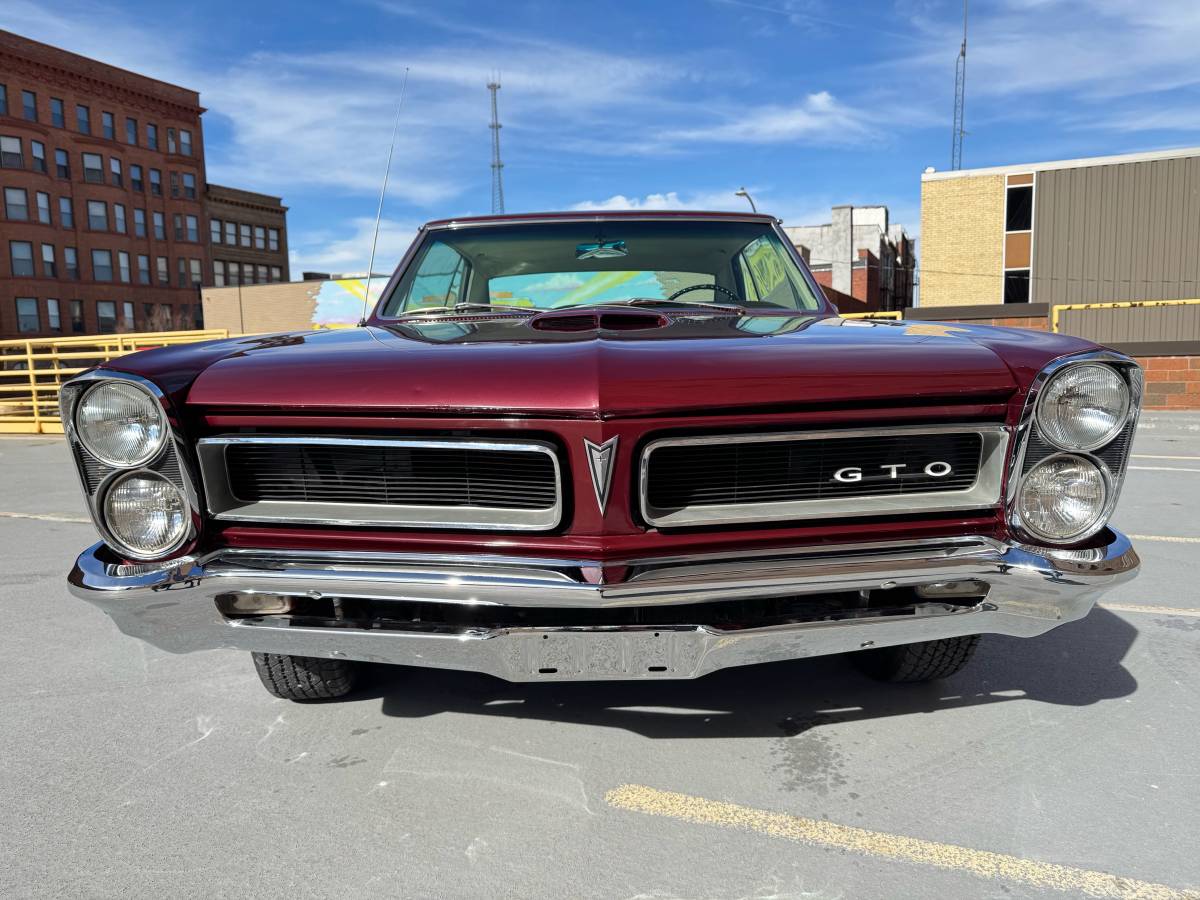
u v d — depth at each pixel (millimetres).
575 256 3252
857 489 2016
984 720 2482
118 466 1979
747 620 1925
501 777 2219
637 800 2098
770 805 2066
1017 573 1930
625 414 1853
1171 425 10141
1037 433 1954
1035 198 24297
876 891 1749
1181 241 23109
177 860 1900
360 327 2814
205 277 45688
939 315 17422
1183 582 3795
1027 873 1796
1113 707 2551
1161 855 1845
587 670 1939
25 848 1955
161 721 2600
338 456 2043
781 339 2160
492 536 1948
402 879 1815
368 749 2383
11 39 37031
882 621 1957
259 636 2039
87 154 40219
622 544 1896
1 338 37500
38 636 3414
